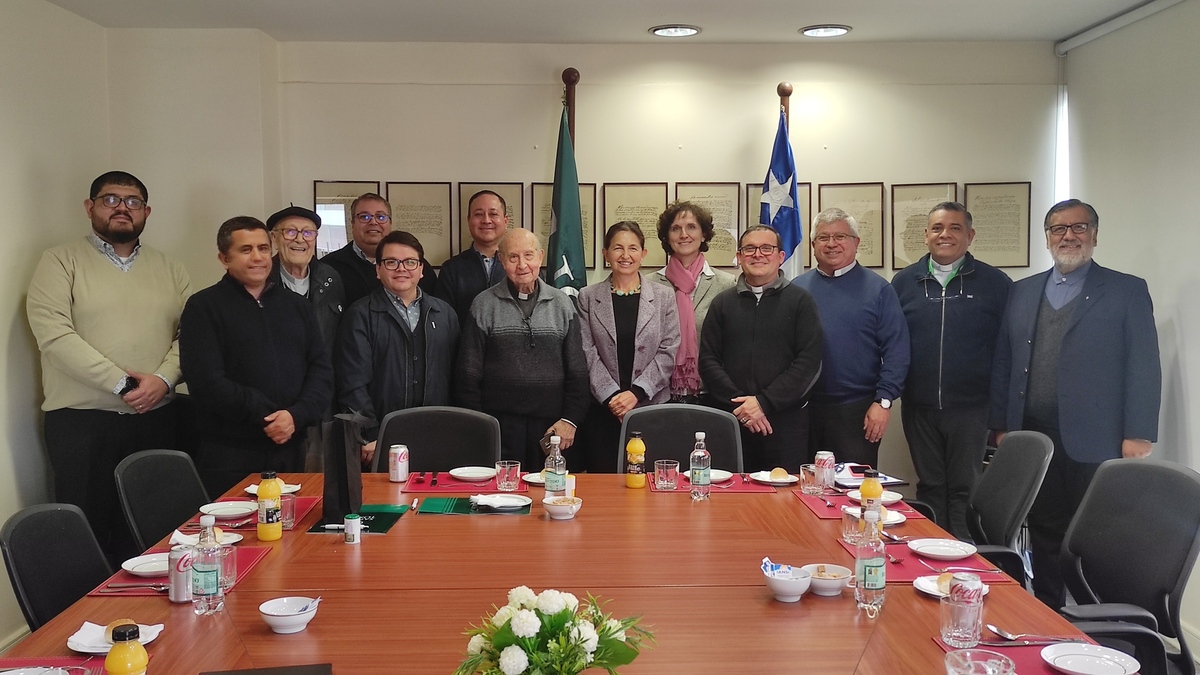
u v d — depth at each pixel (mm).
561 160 4965
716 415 3719
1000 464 3207
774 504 3023
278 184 5125
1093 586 2725
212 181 4887
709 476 3109
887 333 4375
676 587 2211
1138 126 4434
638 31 4906
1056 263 4066
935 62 5168
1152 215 4328
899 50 5164
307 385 3914
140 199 4148
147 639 1854
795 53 5172
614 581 2254
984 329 4496
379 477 3375
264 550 2496
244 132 4887
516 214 5215
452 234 5215
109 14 4574
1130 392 3855
